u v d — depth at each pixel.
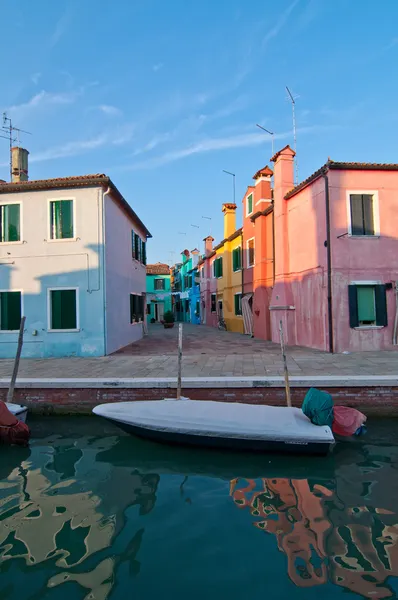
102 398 9.29
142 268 23.12
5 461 6.96
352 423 7.64
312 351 14.03
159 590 3.75
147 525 4.85
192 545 4.44
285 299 16.80
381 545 4.40
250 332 22.52
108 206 15.52
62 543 4.50
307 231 15.40
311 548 4.37
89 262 14.83
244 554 4.27
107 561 4.18
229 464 6.67
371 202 14.07
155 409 7.67
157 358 13.32
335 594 3.69
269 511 5.16
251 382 8.85
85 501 5.48
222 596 3.67
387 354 12.83
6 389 9.52
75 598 3.66
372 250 13.91
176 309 50.09
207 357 13.12
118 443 7.74
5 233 15.22
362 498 5.44
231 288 26.84
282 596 3.66
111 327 15.49
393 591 3.72
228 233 27.97
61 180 14.58
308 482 5.96
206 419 7.27
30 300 14.98
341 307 13.72
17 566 4.11
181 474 6.34
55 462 6.88
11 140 18.61
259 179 19.95
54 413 9.38
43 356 14.75
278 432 6.78
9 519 5.03
